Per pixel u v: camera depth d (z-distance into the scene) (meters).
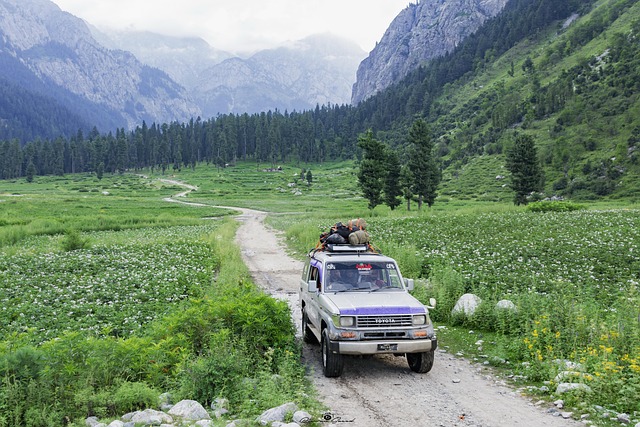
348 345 8.13
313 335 10.80
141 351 8.10
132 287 15.99
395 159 82.81
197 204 122.56
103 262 22.00
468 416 6.75
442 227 32.81
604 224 28.81
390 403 7.29
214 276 20.73
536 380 8.24
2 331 10.90
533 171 80.81
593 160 138.38
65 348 7.29
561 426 6.32
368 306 8.46
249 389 7.31
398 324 8.37
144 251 26.27
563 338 9.43
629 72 182.00
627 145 138.75
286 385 7.48
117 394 6.76
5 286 16.50
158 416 6.35
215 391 7.38
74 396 6.52
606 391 7.11
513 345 9.60
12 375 6.33
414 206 107.06
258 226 58.22
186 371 7.59
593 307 10.55
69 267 20.47
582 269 16.41
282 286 19.52
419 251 21.72
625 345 8.34
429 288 14.84
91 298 14.38
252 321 9.10
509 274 15.59
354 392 7.82
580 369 7.61
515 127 197.62
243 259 27.73
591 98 179.25
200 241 31.38
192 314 9.38
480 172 165.75
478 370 8.96
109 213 83.56
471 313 12.24
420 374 8.78
